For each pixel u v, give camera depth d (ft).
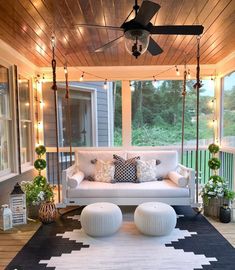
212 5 8.02
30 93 15.31
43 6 8.00
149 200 11.74
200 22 9.36
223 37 10.89
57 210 12.16
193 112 16.67
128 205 12.46
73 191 11.78
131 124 16.70
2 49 11.53
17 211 10.87
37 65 15.69
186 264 7.71
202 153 16.66
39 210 11.18
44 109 16.81
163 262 7.83
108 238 9.52
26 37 10.76
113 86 16.79
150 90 16.69
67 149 16.69
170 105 16.75
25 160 15.10
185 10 8.38
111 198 11.77
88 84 17.07
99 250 8.61
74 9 8.21
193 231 10.09
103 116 17.08
